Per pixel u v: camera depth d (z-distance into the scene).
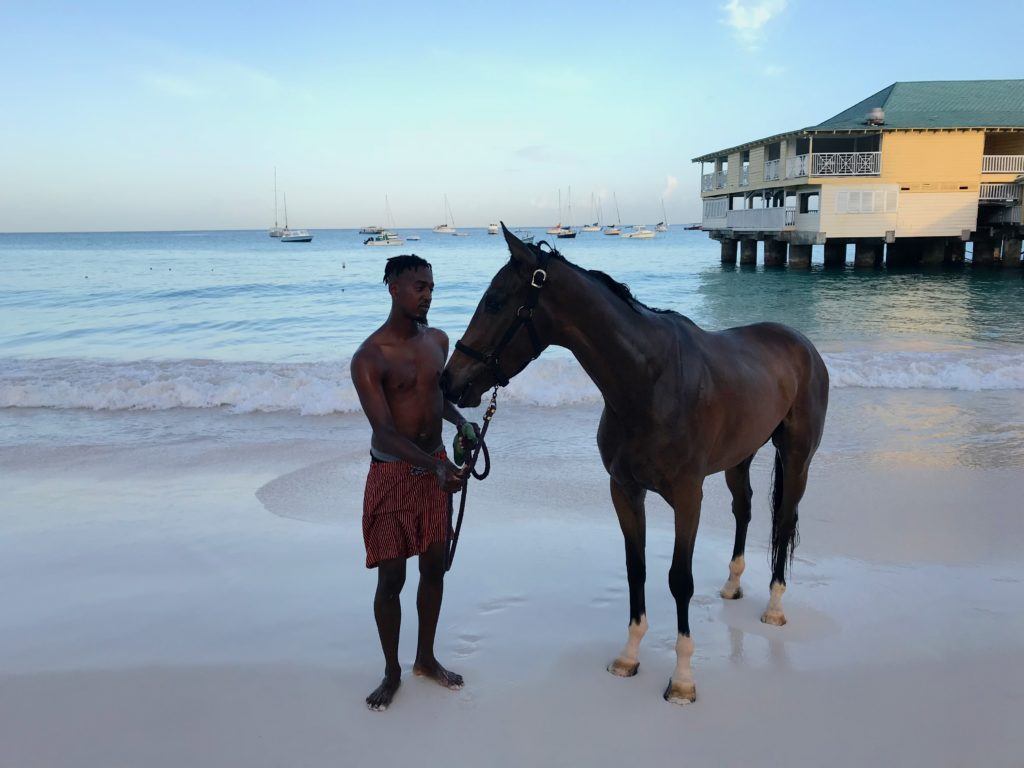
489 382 2.94
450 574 4.42
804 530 5.08
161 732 2.98
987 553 4.68
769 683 3.31
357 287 30.92
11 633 3.77
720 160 40.03
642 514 3.33
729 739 2.93
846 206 30.72
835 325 17.25
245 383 9.47
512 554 4.70
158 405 8.95
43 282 33.91
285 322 19.31
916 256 36.06
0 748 2.87
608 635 3.76
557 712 3.11
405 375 2.98
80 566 4.57
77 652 3.59
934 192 30.80
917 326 16.86
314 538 4.99
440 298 25.77
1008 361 10.74
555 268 2.90
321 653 3.58
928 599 4.09
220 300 25.61
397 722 3.05
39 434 7.72
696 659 3.52
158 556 4.71
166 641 3.69
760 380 3.55
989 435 7.32
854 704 3.15
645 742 2.92
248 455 6.89
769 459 7.05
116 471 6.46
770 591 3.88
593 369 3.04
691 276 33.97
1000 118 32.34
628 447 3.12
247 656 3.55
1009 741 2.90
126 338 16.17
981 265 34.03
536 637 3.73
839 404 8.72
